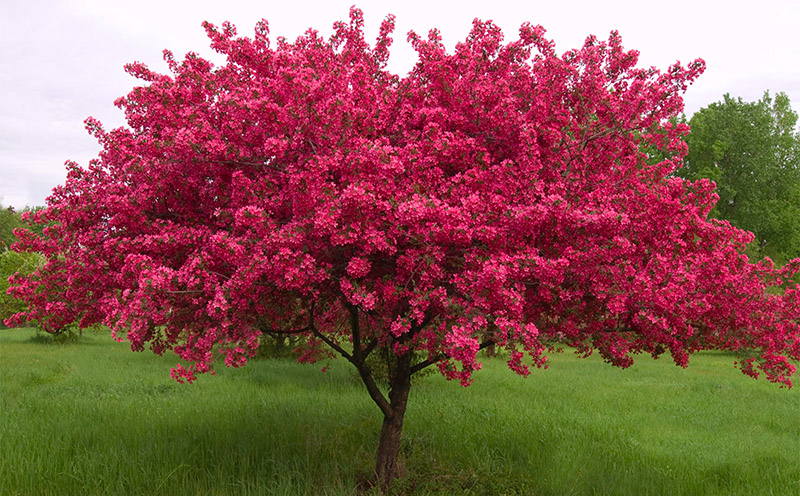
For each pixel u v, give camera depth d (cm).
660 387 1529
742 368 678
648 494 682
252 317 561
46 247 670
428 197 538
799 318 646
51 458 697
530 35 640
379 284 561
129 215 575
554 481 699
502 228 518
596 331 632
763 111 3775
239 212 495
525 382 1552
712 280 603
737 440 960
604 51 641
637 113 611
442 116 576
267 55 623
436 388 1407
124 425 859
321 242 524
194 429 835
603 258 531
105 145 623
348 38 708
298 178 496
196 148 544
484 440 849
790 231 3506
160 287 490
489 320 562
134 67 698
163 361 1820
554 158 579
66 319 658
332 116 523
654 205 572
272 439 781
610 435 929
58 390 1236
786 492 699
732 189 3578
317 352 923
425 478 685
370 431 866
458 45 621
